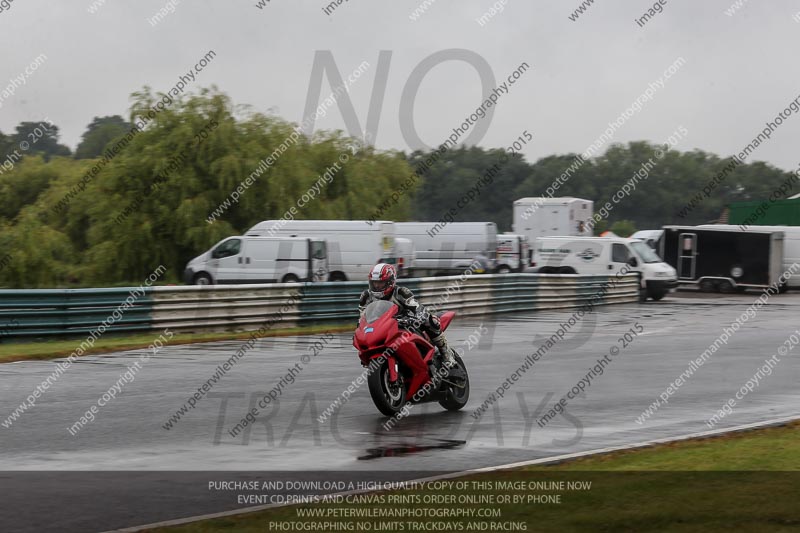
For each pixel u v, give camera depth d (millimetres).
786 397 30062
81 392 30078
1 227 92750
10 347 41750
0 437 22859
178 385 31828
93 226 100812
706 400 29312
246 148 99438
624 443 22297
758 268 99812
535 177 182250
